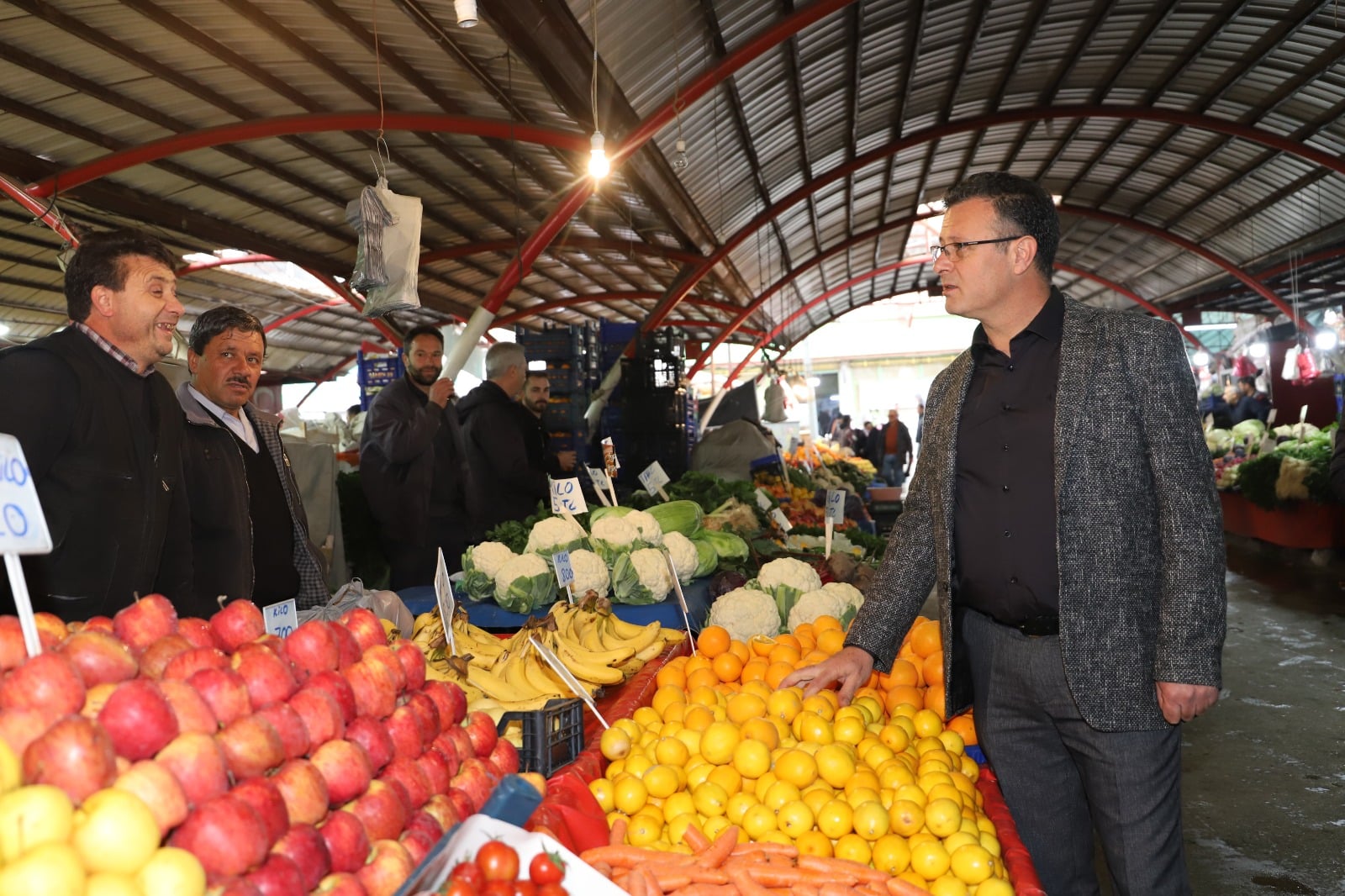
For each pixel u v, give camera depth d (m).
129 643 1.26
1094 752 1.91
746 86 9.91
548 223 10.23
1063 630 1.87
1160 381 1.86
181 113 8.19
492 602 3.77
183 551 2.61
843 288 23.97
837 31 9.72
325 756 1.20
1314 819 3.86
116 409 2.32
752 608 3.36
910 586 2.36
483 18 6.13
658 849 1.80
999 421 2.03
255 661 1.22
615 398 9.31
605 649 2.88
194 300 16.39
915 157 16.25
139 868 0.91
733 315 22.08
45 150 8.38
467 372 21.94
